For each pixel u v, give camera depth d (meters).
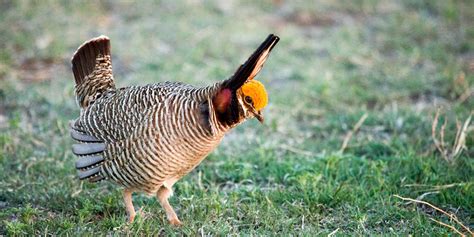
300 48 22.59
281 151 16.05
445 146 15.62
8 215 12.62
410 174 14.30
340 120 17.58
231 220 12.48
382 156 15.41
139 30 23.83
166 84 12.03
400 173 14.35
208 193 13.73
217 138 11.59
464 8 27.25
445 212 12.43
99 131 11.86
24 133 16.55
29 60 21.61
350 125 17.45
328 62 21.83
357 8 26.73
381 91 19.73
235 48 22.64
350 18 26.02
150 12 25.50
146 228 11.88
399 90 19.78
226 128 11.60
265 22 25.08
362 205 12.96
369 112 18.05
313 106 18.72
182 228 12.02
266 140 16.58
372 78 20.58
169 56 21.91
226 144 16.44
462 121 16.95
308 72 20.78
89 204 12.75
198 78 20.16
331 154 15.16
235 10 25.91
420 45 23.53
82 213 12.40
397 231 12.13
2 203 13.26
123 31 23.97
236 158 15.31
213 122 11.30
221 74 20.47
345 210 12.95
